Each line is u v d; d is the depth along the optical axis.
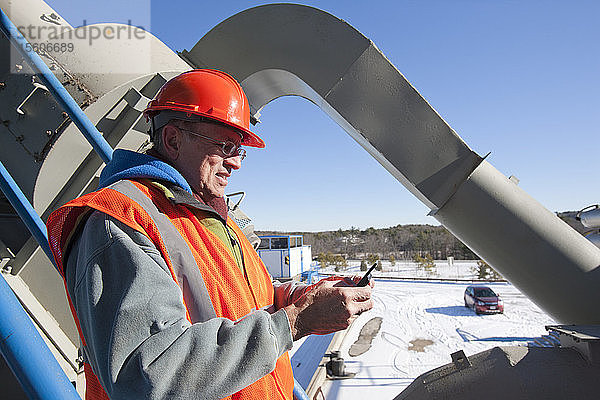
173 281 0.70
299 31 2.44
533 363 1.96
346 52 2.40
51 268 1.83
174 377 0.58
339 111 2.42
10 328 0.58
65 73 1.87
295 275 19.05
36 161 1.77
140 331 0.61
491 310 13.89
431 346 10.19
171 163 0.96
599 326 2.12
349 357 9.31
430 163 2.40
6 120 1.83
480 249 2.46
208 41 2.54
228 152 1.00
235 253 0.98
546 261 2.28
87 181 1.87
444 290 20.30
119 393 0.58
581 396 1.85
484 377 1.99
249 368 0.63
